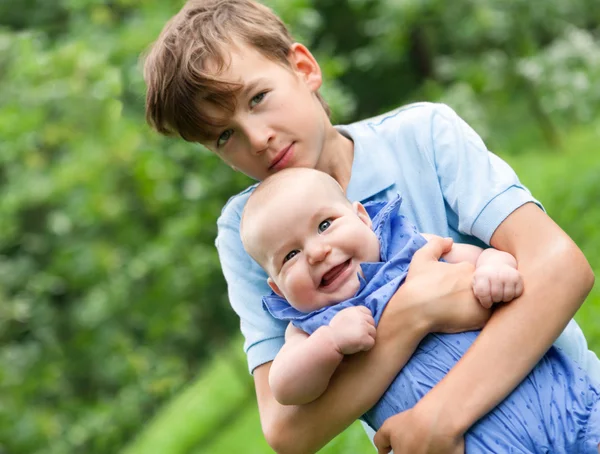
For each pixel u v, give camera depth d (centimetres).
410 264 257
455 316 247
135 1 907
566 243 250
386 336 249
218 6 280
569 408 235
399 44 1196
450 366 245
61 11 1179
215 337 1145
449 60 1191
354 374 251
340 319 247
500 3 1129
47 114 968
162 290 1014
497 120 1295
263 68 269
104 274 1102
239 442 828
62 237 1170
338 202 263
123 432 1132
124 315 1105
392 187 277
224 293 1079
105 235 1106
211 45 266
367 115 1544
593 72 1074
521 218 256
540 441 233
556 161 1057
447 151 272
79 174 984
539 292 244
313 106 275
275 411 266
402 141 280
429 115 280
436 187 272
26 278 1223
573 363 246
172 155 907
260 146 266
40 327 1195
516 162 1113
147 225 1096
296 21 782
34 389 1165
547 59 1091
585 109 1080
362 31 1509
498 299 244
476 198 262
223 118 266
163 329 1052
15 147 970
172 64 269
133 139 939
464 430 234
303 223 257
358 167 280
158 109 279
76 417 1179
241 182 892
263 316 283
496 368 238
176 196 963
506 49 1182
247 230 266
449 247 263
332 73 817
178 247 974
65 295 1236
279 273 262
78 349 1202
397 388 249
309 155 272
